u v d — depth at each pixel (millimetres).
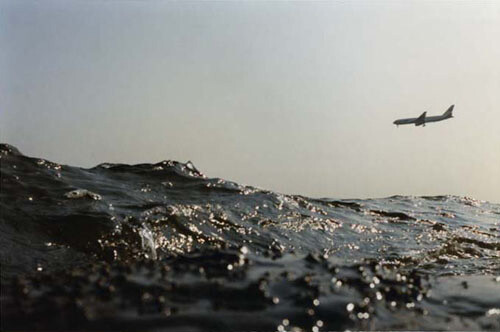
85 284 3682
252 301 3541
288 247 6695
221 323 3299
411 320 3691
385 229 7961
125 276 3750
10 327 3232
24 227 5766
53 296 3551
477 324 3785
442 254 7191
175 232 6398
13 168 6957
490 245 7781
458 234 8117
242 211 7375
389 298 3957
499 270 6484
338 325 3443
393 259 6781
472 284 4824
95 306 3385
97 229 5871
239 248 4461
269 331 3291
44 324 3240
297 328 3352
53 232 5785
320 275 4035
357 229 7754
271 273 3941
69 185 6859
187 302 3496
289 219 7520
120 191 7191
